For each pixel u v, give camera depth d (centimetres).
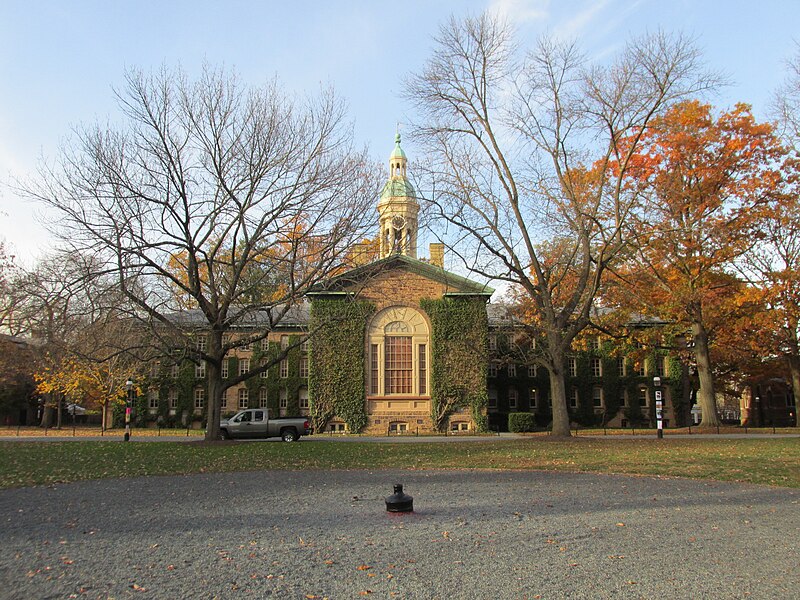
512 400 6081
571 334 3091
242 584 707
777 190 3625
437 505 1223
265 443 2959
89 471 1809
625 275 3731
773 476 1639
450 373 4788
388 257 3353
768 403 6669
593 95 2866
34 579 722
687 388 5866
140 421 5891
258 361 5822
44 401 5997
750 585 709
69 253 2473
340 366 4772
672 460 2041
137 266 2531
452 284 4859
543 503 1243
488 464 2014
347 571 757
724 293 4025
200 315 4119
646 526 1015
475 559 810
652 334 4153
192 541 911
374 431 4728
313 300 4816
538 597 669
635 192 3272
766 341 4419
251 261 2853
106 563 791
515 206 3089
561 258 3403
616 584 711
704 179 3638
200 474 1792
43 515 1123
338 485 1537
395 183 3634
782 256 4016
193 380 5934
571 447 2608
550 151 3011
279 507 1205
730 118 3600
